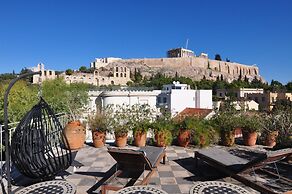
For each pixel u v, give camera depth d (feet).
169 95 104.83
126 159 16.12
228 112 30.19
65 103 38.68
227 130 27.43
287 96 155.94
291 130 27.07
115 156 16.10
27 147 15.37
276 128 28.19
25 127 15.55
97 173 18.72
